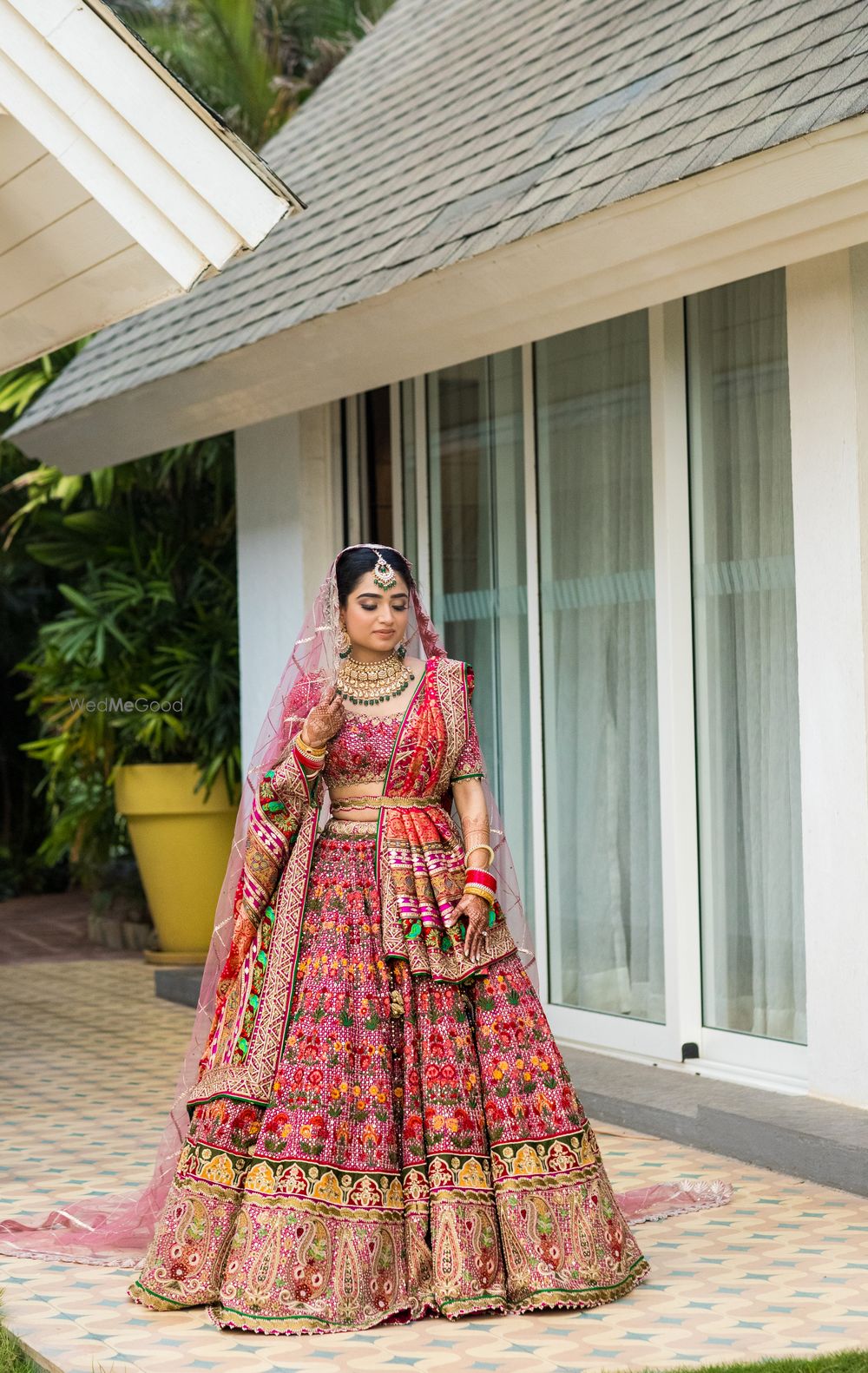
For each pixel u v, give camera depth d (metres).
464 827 4.04
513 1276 3.72
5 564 14.42
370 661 4.08
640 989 6.26
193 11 13.10
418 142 7.40
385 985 3.85
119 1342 3.57
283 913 3.92
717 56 5.30
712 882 5.94
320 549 8.00
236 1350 3.50
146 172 4.48
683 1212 4.52
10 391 10.97
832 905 5.15
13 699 15.20
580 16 7.07
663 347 5.97
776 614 5.65
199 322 8.08
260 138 12.59
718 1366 3.28
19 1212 4.65
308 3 13.72
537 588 6.75
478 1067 3.84
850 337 5.05
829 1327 3.56
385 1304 3.68
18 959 10.84
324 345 6.87
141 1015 8.41
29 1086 6.59
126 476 10.61
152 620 10.20
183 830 9.75
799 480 5.23
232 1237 3.79
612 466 6.35
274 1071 3.80
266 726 4.15
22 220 5.21
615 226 5.14
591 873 6.50
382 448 7.83
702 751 5.97
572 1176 3.79
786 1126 4.93
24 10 4.48
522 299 5.81
